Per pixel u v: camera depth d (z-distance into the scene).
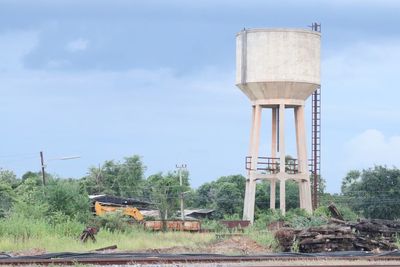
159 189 117.19
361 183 121.62
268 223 74.56
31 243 49.09
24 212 64.81
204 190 141.12
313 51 85.06
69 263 32.69
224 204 125.00
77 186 73.81
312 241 45.25
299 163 85.94
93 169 132.12
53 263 32.44
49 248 47.03
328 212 79.31
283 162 84.56
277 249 47.16
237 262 33.91
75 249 47.09
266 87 83.88
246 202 86.12
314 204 95.56
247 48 85.06
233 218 99.75
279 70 83.56
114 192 129.12
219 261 34.66
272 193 87.06
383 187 119.94
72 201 70.69
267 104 84.81
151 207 108.62
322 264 32.72
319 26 91.81
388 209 117.94
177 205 118.31
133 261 33.75
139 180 131.88
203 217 123.44
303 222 56.31
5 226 53.62
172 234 69.81
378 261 35.28
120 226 70.75
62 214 65.69
